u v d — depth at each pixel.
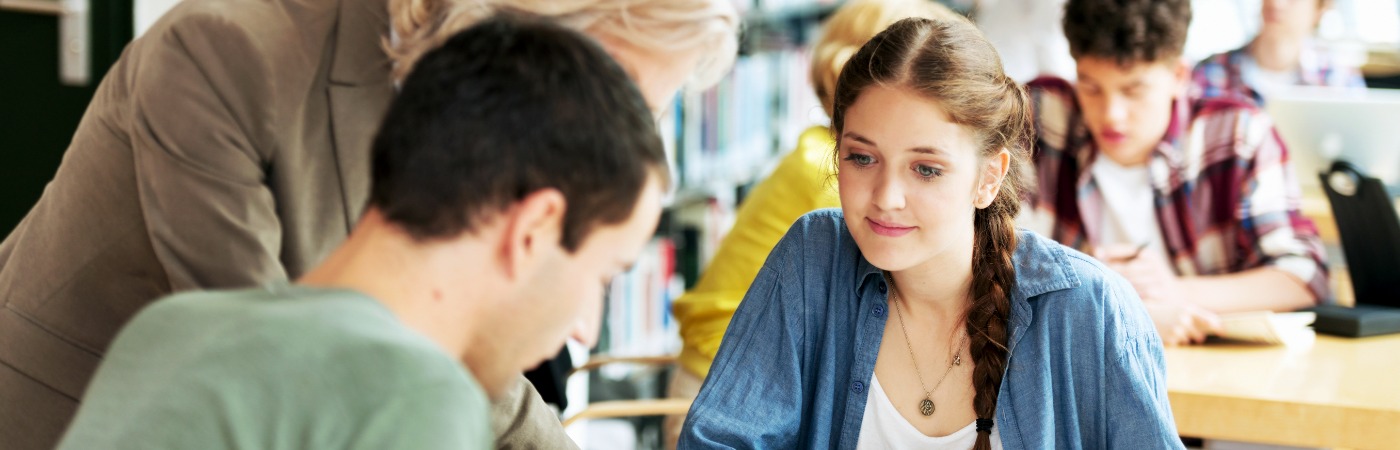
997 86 1.34
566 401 2.28
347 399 0.75
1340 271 3.04
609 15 1.15
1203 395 1.78
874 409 1.47
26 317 1.34
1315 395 1.77
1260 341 2.10
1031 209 2.67
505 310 0.87
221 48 1.21
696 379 2.26
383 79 1.32
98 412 0.80
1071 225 2.65
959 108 1.29
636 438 3.36
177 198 1.20
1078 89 2.56
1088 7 2.46
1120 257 2.35
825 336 1.49
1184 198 2.56
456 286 0.85
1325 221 2.96
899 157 1.31
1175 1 2.42
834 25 2.27
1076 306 1.39
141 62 1.24
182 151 1.19
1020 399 1.40
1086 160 2.61
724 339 1.51
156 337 0.84
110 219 1.29
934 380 1.46
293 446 0.75
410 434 0.74
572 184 0.84
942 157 1.30
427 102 0.84
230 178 1.20
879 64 1.32
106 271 1.30
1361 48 4.46
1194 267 2.58
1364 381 1.86
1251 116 2.58
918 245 1.34
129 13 2.58
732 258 2.30
